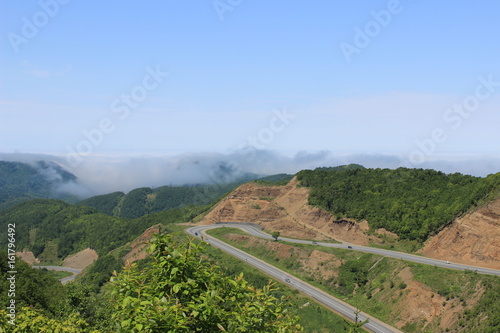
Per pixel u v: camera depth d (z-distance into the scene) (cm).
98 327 4678
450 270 8969
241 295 1680
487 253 9488
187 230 15912
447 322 7719
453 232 10625
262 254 13188
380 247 12369
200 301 1505
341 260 11450
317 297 9544
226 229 15962
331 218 14888
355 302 9462
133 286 1597
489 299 7494
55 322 2045
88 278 13638
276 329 1666
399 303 8738
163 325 1371
